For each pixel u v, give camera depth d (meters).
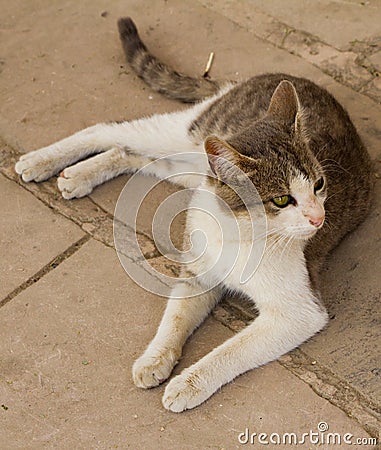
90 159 1.28
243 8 1.51
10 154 1.32
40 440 1.06
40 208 1.26
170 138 1.28
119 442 1.06
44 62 1.44
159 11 1.51
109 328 1.14
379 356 1.10
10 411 1.08
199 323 1.15
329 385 1.09
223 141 1.05
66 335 1.14
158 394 1.09
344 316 1.14
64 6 1.52
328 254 1.20
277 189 1.08
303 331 1.11
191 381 1.08
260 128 1.10
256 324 1.11
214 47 1.45
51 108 1.37
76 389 1.09
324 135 1.18
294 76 1.33
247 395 1.08
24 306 1.16
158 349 1.10
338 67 1.41
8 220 1.25
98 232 1.23
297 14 1.50
